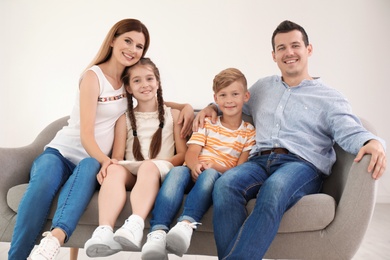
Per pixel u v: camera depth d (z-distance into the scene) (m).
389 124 3.09
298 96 1.55
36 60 3.13
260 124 1.57
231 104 1.58
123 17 3.10
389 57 3.07
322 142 1.48
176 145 1.69
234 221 1.18
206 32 3.09
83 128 1.50
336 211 1.25
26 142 3.16
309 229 1.24
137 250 1.23
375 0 3.05
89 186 1.29
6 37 3.13
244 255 1.07
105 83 1.61
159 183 1.37
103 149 1.62
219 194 1.21
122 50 1.61
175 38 3.10
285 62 1.57
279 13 3.05
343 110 1.46
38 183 1.28
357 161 1.24
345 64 3.07
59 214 1.19
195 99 3.10
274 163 1.43
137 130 1.68
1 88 3.14
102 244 1.11
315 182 1.37
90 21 3.10
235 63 3.08
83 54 3.12
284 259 1.32
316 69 3.08
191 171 1.43
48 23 3.12
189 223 1.18
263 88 1.67
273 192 1.17
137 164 1.39
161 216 1.22
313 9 3.05
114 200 1.25
